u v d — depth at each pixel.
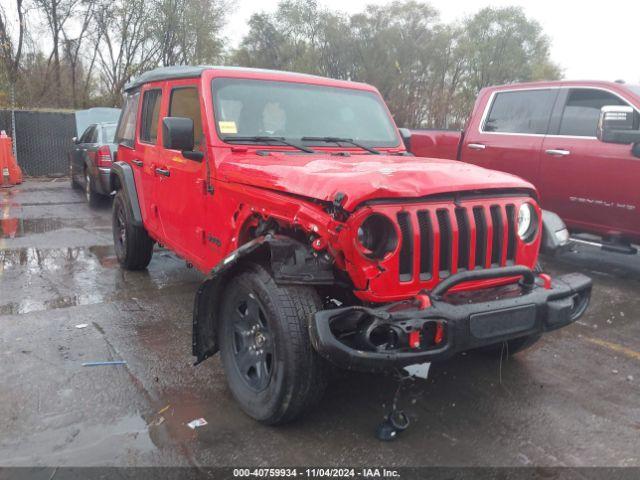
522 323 3.11
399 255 3.00
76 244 8.05
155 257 7.22
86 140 12.43
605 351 4.50
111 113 16.34
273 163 3.67
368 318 2.86
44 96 25.34
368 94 5.05
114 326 4.84
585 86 6.59
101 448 3.07
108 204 11.87
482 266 3.27
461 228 3.18
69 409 3.46
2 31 22.52
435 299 2.92
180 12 25.78
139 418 3.38
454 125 20.19
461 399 3.68
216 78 4.33
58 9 25.16
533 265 3.55
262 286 3.11
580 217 6.61
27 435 3.17
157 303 5.45
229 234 3.86
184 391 3.72
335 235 2.89
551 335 4.83
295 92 4.62
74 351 4.31
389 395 3.70
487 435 3.26
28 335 4.61
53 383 3.78
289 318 2.99
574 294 3.40
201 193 4.24
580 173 6.44
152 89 5.42
